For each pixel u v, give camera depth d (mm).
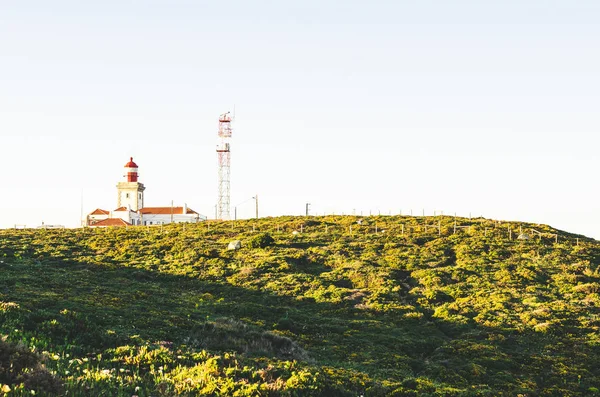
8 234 71312
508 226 79625
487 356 32156
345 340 33500
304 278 50531
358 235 73938
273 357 25453
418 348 33719
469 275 52469
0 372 13047
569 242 70188
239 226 85250
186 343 26125
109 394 14070
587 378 29969
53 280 40812
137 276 49438
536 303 43844
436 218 89375
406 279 52438
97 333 22422
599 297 46344
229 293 45594
